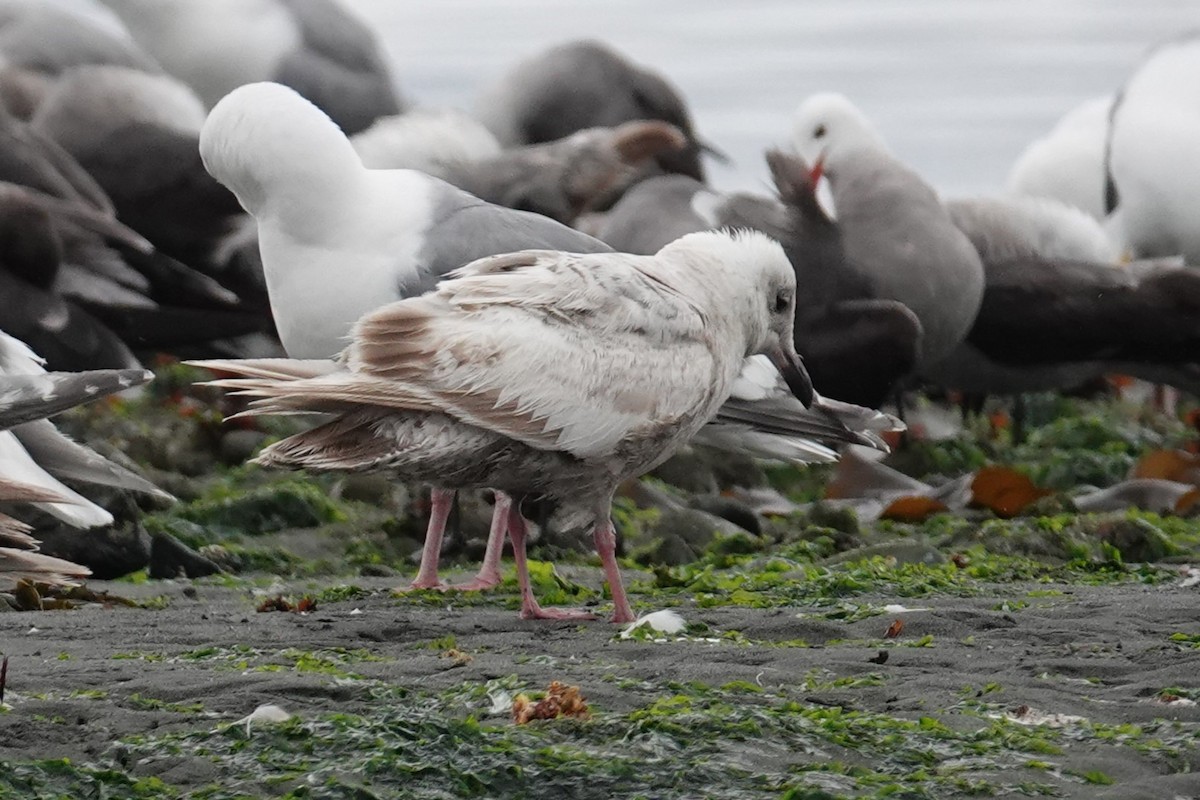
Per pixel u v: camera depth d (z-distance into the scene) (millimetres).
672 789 6918
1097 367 23000
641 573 14000
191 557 14188
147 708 7945
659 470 18812
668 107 28938
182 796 6773
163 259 21484
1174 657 9297
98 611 11711
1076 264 22984
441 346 10367
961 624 10328
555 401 10484
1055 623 10344
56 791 6742
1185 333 22641
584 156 22453
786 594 11898
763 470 19672
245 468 18453
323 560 14914
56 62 26953
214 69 27906
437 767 7020
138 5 27906
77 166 21500
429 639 10352
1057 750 7469
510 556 15078
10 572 10750
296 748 7234
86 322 19938
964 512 17078
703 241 11609
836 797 6746
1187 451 21609
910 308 20938
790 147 28188
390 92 28781
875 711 8117
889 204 21625
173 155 22547
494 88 29875
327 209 13258
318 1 28828
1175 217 26969
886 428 13734
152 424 20859
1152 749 7480
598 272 10875
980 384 23078
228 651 9695
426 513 15703
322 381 10297
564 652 9602
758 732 7539
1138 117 27391
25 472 12250
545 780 6984
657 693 8305
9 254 19344
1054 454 20703
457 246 13266
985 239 23297
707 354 11172
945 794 6938
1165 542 14250
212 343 22141
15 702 7988
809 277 20234
